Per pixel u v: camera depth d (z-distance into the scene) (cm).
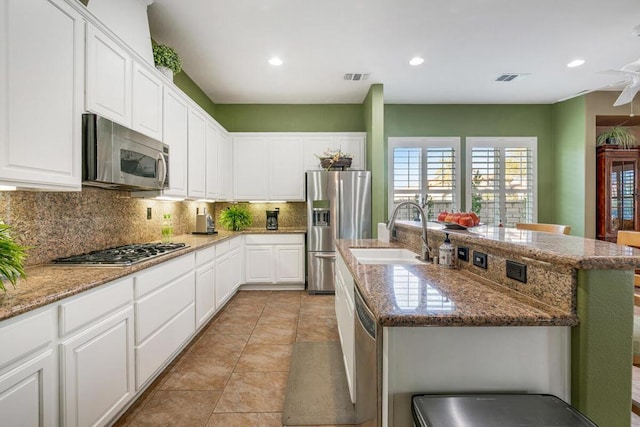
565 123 485
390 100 487
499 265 128
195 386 207
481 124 504
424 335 95
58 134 152
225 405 187
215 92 441
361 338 129
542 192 506
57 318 126
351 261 181
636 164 445
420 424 81
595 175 455
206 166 360
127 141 198
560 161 493
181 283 238
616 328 92
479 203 504
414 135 504
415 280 135
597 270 92
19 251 118
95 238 223
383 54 335
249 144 454
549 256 99
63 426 127
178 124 289
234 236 386
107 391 154
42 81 143
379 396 100
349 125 489
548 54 338
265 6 253
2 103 125
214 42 307
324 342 274
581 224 459
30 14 136
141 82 227
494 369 95
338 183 420
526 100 488
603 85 427
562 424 78
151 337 194
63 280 143
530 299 108
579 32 295
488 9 259
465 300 107
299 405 188
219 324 316
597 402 93
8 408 105
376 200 418
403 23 279
